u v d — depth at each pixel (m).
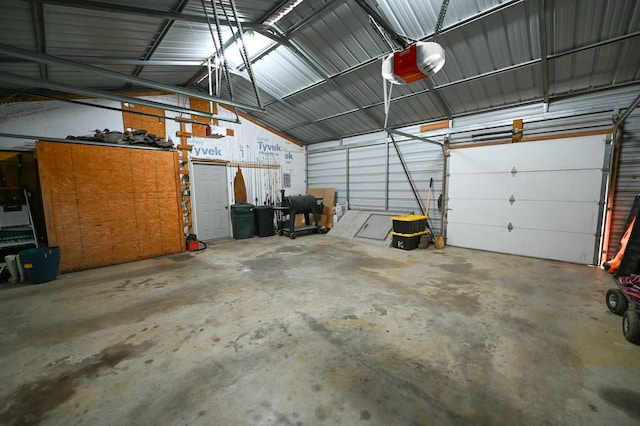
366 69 4.75
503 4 3.20
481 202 5.30
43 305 3.10
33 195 4.56
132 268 4.50
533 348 2.14
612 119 3.99
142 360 2.08
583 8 3.09
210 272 4.20
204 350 2.19
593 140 4.17
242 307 2.95
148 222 5.11
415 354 2.09
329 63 4.74
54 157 4.19
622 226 4.11
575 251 4.41
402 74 2.35
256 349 2.19
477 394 1.68
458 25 3.57
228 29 3.87
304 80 5.39
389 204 6.99
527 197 4.79
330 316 2.71
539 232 4.71
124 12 2.91
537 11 3.23
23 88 4.38
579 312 2.72
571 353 2.07
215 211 6.78
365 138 7.35
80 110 4.99
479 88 4.73
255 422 1.51
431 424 1.48
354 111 6.25
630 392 1.68
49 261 3.85
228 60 4.81
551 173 4.54
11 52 1.84
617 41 3.36
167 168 5.33
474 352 2.11
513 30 3.54
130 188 4.90
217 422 1.52
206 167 6.57
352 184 7.79
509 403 1.61
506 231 5.04
